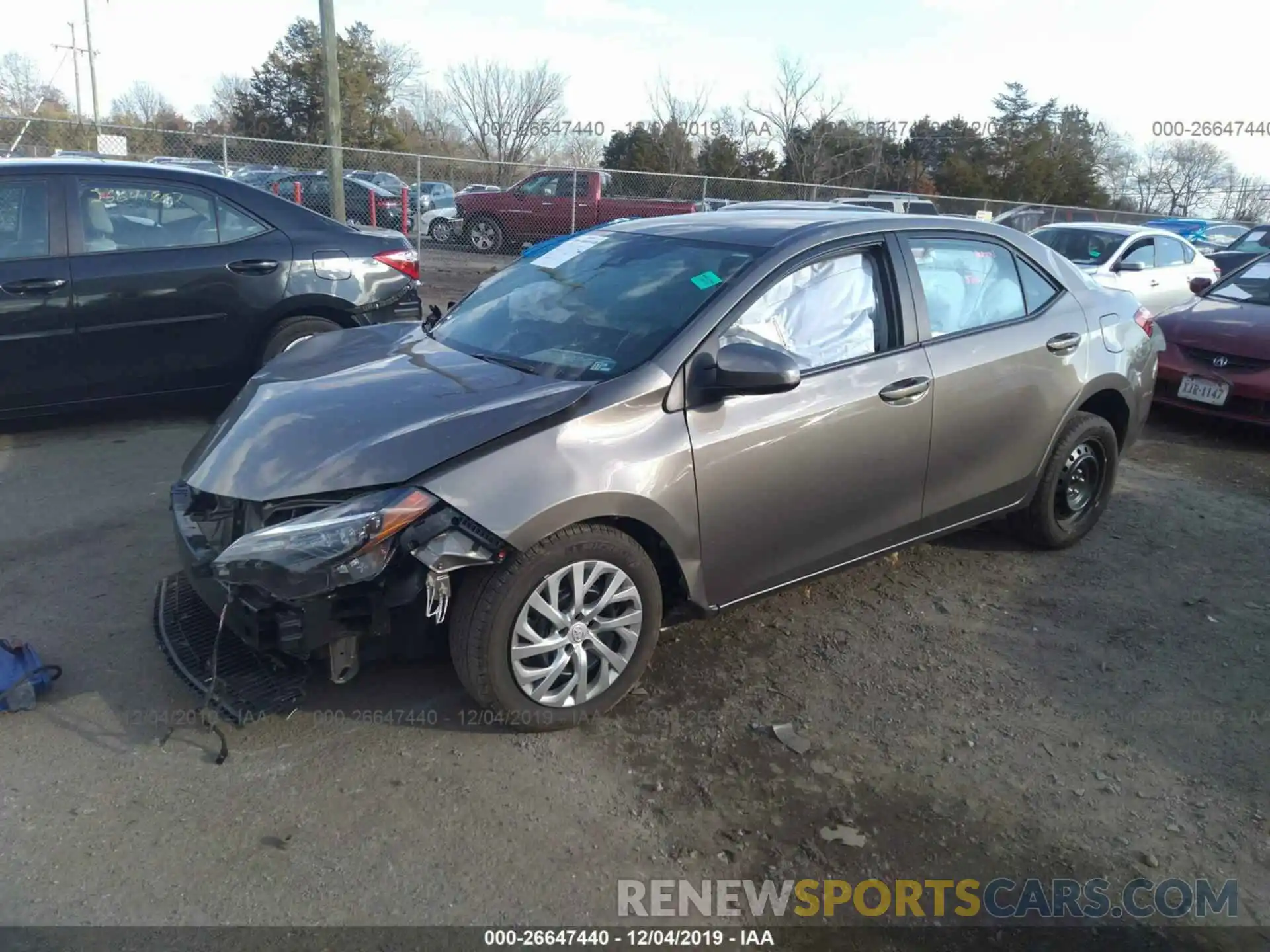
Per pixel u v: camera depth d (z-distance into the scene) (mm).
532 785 3061
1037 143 42781
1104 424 4852
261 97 42906
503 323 4023
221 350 6398
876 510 3943
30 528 4812
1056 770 3268
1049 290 4656
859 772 3209
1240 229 27281
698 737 3344
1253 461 6973
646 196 19750
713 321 3498
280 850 2758
